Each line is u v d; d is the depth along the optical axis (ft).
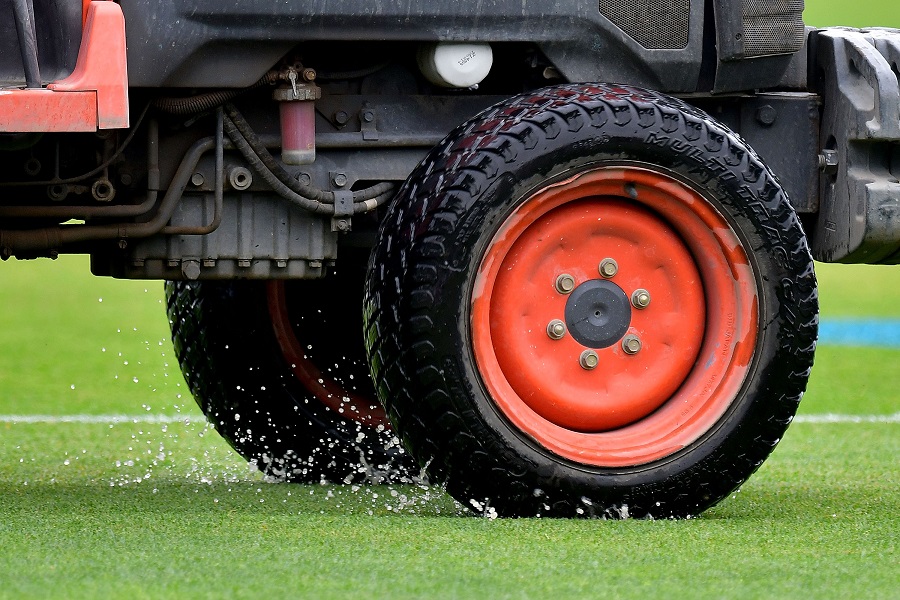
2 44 50.72
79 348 119.75
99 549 44.52
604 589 40.24
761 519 52.95
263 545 45.32
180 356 65.67
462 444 49.78
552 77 55.11
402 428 50.26
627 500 51.31
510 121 50.60
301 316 65.67
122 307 151.43
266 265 54.65
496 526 48.98
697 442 51.85
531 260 51.31
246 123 53.21
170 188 52.85
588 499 51.01
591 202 51.78
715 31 55.83
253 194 54.24
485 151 49.93
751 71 56.18
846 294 169.99
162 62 51.39
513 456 50.24
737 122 58.29
